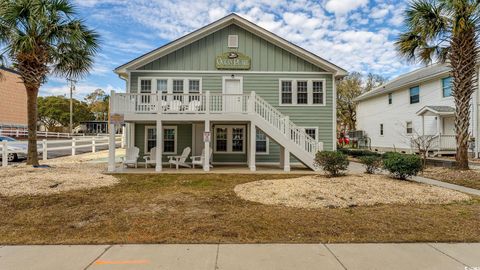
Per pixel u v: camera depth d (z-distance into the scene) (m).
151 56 14.52
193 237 4.42
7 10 9.78
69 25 10.84
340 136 40.44
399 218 5.40
